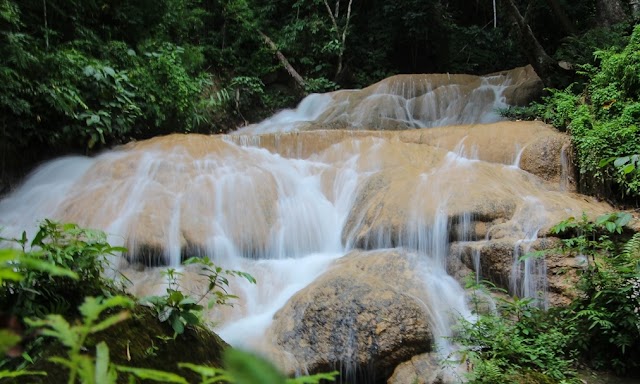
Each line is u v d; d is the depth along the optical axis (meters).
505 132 7.73
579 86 9.06
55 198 6.82
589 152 6.88
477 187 6.29
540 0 13.96
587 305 4.78
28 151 7.69
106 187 6.75
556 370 4.29
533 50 10.43
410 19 15.08
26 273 2.21
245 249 6.34
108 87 8.28
